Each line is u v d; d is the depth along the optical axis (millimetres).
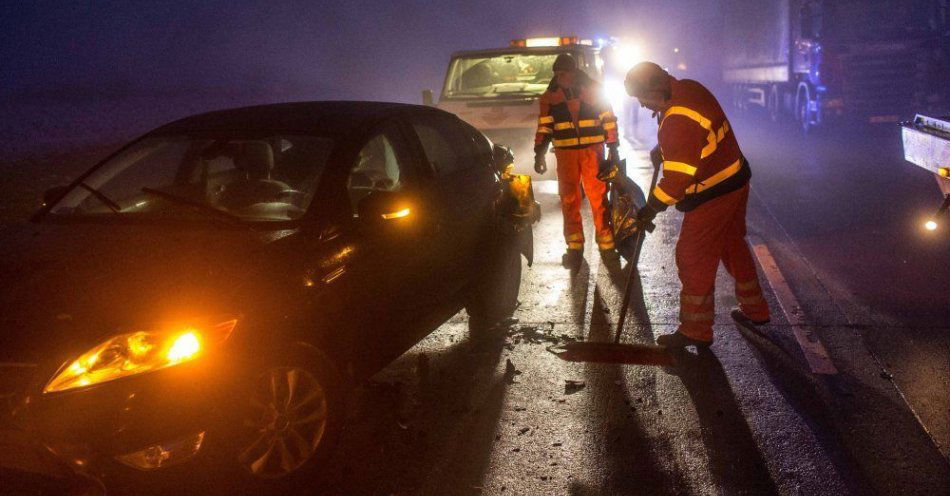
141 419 2783
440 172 4715
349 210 3818
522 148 10594
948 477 3395
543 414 4066
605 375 4500
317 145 4023
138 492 2832
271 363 3193
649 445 3727
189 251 3355
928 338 4863
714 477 3451
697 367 4562
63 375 2736
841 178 10531
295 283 3357
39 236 3654
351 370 3729
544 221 8539
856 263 6508
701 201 4543
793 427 3852
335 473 3562
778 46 17281
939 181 6320
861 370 4461
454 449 3742
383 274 3875
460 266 4707
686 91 4371
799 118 16031
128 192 4090
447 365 4719
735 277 5012
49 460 2764
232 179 4270
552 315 5539
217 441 2951
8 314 2922
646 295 5918
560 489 3391
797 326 5145
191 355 2889
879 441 3701
